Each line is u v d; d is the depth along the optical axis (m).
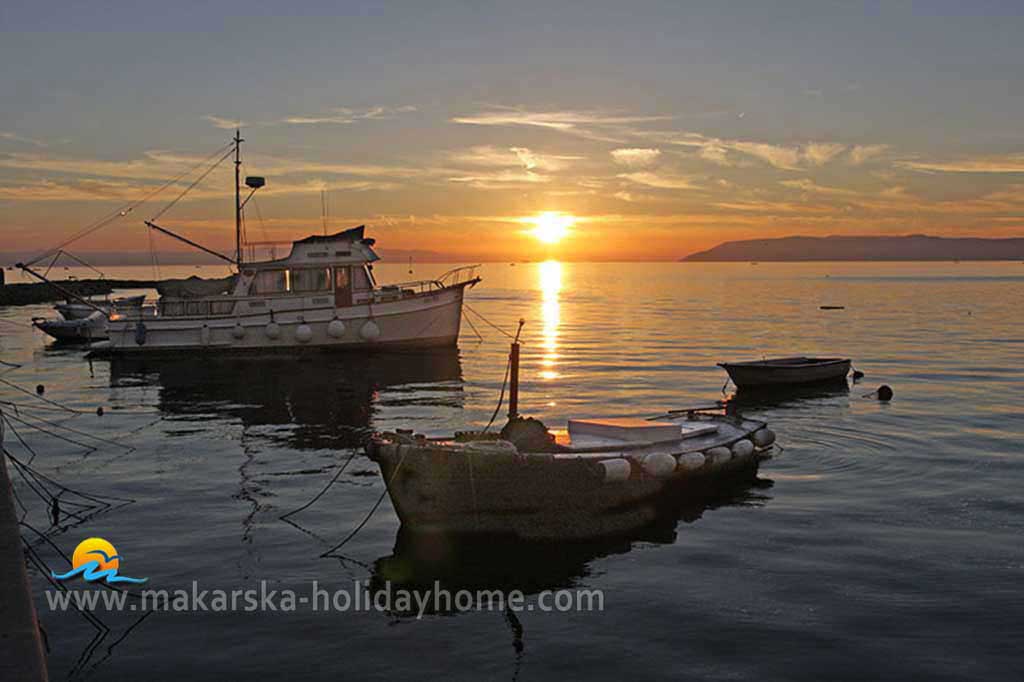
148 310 38.97
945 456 17.75
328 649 9.04
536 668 8.59
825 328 55.84
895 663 8.56
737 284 159.75
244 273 37.81
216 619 9.79
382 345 38.75
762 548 12.12
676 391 28.31
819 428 21.12
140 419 23.20
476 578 11.12
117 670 8.54
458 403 25.75
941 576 10.89
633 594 10.51
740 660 8.69
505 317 68.94
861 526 13.04
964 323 59.56
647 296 110.44
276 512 14.00
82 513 13.94
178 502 14.56
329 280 38.12
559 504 12.96
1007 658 8.64
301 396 27.33
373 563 11.68
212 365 35.69
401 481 12.96
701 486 15.05
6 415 23.83
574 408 24.91
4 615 6.82
